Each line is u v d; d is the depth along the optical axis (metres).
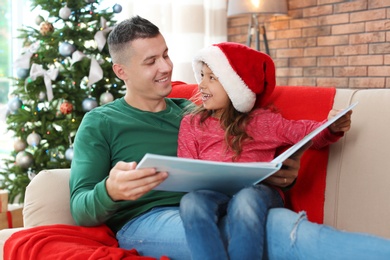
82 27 3.38
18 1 4.58
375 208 1.59
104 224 1.67
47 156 3.30
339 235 1.21
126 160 1.77
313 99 1.81
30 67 3.32
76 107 3.29
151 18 4.53
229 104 1.81
